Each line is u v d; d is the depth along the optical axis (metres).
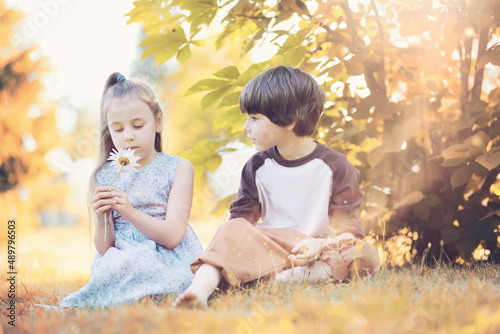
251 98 1.83
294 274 1.58
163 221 1.81
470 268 1.95
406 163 2.22
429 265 2.22
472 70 2.36
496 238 2.13
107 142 2.04
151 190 1.94
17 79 6.87
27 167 7.14
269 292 1.39
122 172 1.98
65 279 2.40
